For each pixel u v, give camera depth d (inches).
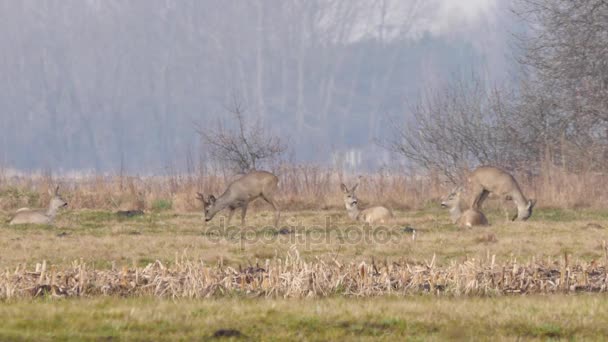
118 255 2640.3
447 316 1724.9
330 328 1644.9
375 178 4709.6
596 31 5506.9
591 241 2957.7
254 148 5457.7
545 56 5669.3
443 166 5698.8
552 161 5000.0
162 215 3971.5
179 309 1770.4
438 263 2463.1
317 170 4766.2
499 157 5748.0
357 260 2508.6
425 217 3848.4
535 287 2048.5
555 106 5590.6
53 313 1718.8
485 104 5841.5
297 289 1974.7
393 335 1610.5
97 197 4448.8
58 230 3348.9
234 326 1649.9
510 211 4158.5
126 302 1851.6
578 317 1723.7
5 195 4527.6
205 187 4643.2
